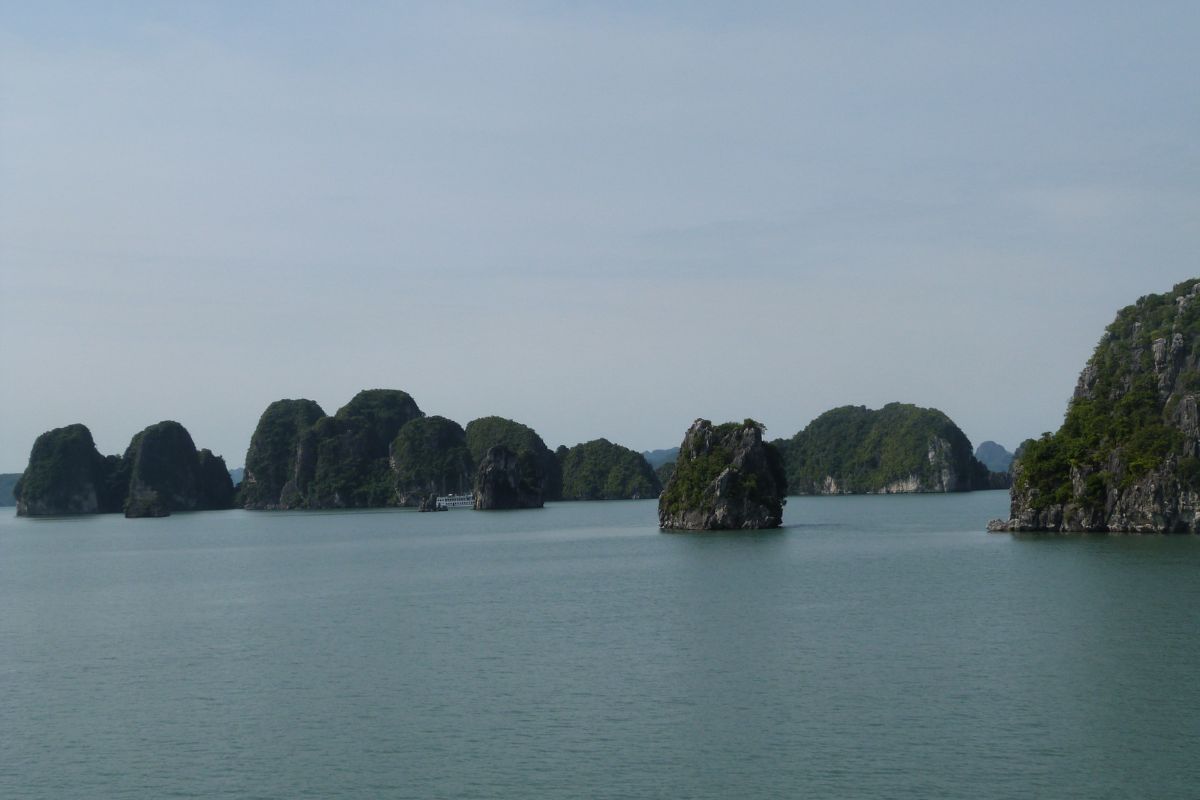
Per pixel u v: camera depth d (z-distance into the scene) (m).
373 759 54.88
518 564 147.88
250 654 81.81
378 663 76.31
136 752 57.56
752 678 68.12
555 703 63.59
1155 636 77.06
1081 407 170.50
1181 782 49.03
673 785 50.03
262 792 51.09
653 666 72.44
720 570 127.62
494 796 49.47
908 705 61.00
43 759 56.91
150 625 99.00
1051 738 54.91
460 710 62.81
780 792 48.78
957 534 176.50
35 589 136.25
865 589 105.62
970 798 47.78
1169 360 163.62
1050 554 131.50
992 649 74.38
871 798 47.94
